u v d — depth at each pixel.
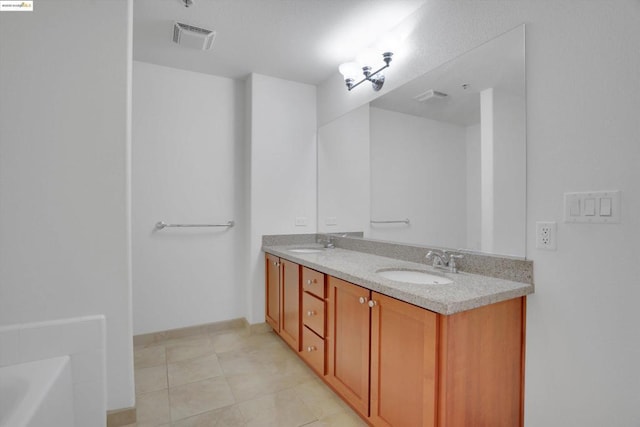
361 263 1.94
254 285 2.79
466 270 1.62
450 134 1.70
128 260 1.62
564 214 1.21
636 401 1.03
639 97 1.01
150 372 2.11
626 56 1.04
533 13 1.30
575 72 1.17
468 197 1.61
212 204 2.80
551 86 1.24
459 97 1.64
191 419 1.64
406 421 1.27
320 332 1.90
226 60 2.53
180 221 2.68
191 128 2.72
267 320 2.77
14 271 1.43
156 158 2.59
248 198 2.83
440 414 1.13
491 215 1.49
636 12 1.01
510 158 1.40
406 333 1.27
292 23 2.03
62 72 1.49
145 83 2.55
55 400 1.27
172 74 2.64
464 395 1.16
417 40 1.90
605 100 1.09
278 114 2.86
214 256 2.81
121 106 1.58
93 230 1.54
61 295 1.49
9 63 1.41
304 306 2.12
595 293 1.12
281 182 2.88
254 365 2.21
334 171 2.77
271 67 2.65
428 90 1.83
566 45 1.19
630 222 1.03
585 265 1.15
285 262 2.41
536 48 1.29
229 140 2.87
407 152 2.00
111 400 1.58
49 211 1.47
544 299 1.28
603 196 1.09
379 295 1.42
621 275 1.06
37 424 1.08
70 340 1.46
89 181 1.54
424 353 1.18
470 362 1.18
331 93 2.82
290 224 2.92
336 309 1.76
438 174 1.77
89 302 1.54
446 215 1.75
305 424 1.61
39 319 1.46
